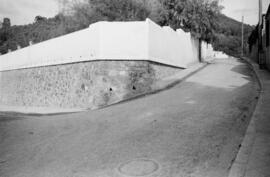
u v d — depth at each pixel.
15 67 20.03
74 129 6.82
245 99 7.48
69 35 13.05
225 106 7.00
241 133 4.96
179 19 19.27
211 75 13.42
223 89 9.44
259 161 3.53
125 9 16.47
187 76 13.68
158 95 9.98
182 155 4.24
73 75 12.68
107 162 4.29
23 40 34.50
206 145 4.55
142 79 11.14
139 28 11.13
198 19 19.45
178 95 9.41
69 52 13.03
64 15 20.12
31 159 4.88
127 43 11.09
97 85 10.99
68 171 4.09
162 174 3.63
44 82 15.53
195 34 19.75
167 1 19.81
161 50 12.74
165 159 4.16
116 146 5.02
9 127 7.82
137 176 3.64
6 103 21.66
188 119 6.24
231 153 4.12
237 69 15.29
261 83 9.40
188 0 19.23
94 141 5.52
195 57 21.11
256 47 20.80
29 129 7.42
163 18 19.44
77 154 4.85
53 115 10.05
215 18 21.03
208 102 7.72
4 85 22.47
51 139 6.12
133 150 4.71
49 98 14.87
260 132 4.58
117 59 10.98
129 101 9.98
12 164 4.71
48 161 4.67
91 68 11.43
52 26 26.75
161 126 5.97
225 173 3.49
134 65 11.09
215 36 22.73
